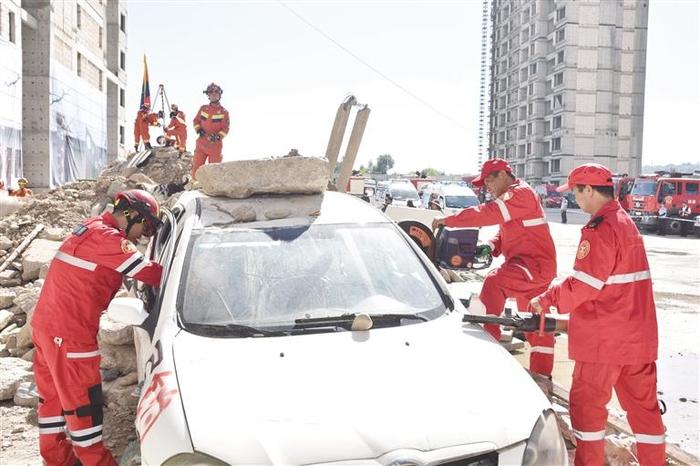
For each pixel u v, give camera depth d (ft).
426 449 7.86
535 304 11.82
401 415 8.27
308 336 10.18
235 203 13.52
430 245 16.11
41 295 12.24
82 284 11.95
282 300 10.91
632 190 103.96
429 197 84.17
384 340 10.16
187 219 12.80
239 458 7.62
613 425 15.07
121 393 15.30
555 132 309.01
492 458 8.15
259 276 11.28
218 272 11.26
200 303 10.66
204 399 8.47
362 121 23.20
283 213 13.08
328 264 11.75
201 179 13.91
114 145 175.73
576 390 11.68
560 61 308.81
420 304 11.40
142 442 8.56
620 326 11.18
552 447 8.65
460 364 9.60
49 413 12.72
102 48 157.17
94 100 147.64
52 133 114.62
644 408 11.61
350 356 9.58
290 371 9.11
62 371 11.94
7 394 17.10
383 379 9.01
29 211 37.50
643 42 308.81
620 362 11.21
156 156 58.90
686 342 25.38
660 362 22.50
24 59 111.55
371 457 7.73
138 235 12.76
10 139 94.43
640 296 11.30
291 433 7.91
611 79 303.89
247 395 8.54
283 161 13.73
